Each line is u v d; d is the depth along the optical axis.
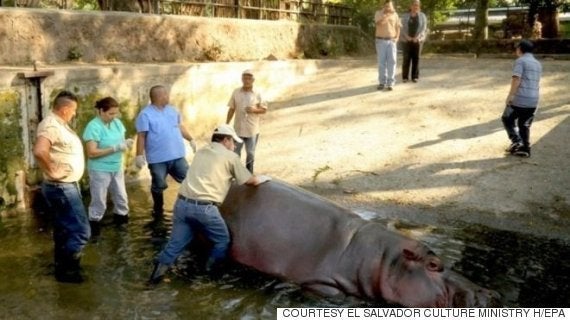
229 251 6.05
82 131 8.45
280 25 14.65
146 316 4.93
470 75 13.13
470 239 6.72
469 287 5.27
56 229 5.70
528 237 6.79
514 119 8.88
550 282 5.65
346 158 9.52
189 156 10.01
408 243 5.59
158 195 7.52
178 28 11.58
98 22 9.98
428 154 9.36
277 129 11.09
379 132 10.45
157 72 9.69
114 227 6.98
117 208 7.17
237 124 8.81
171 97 10.05
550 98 11.12
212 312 5.05
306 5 16.64
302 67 13.89
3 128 7.43
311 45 15.98
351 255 5.59
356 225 5.82
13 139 7.55
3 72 7.40
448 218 7.36
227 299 5.30
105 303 5.13
